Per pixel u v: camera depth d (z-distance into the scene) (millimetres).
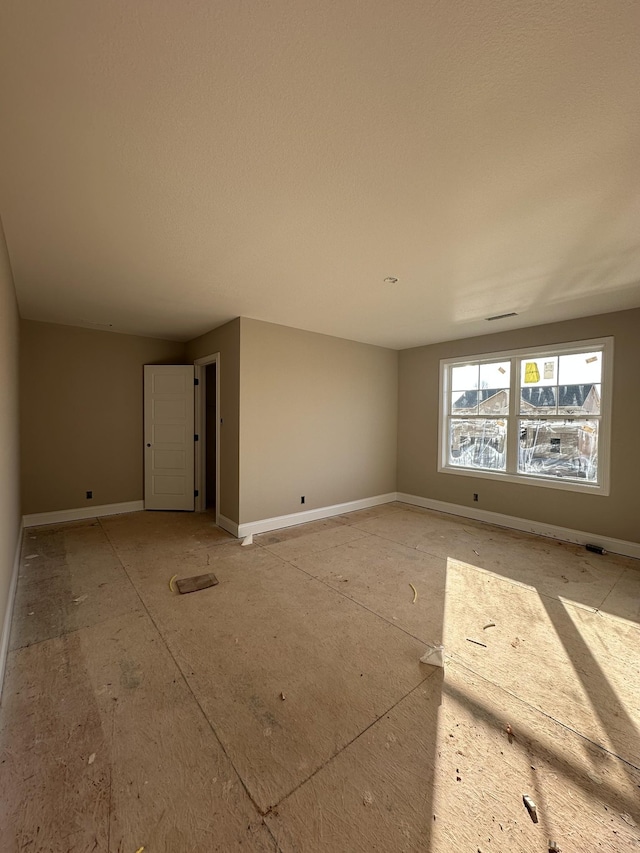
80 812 1254
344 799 1313
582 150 1535
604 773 1427
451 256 2553
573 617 2537
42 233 2229
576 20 1012
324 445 4961
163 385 5234
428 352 5582
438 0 971
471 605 2691
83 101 1283
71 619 2455
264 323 4293
